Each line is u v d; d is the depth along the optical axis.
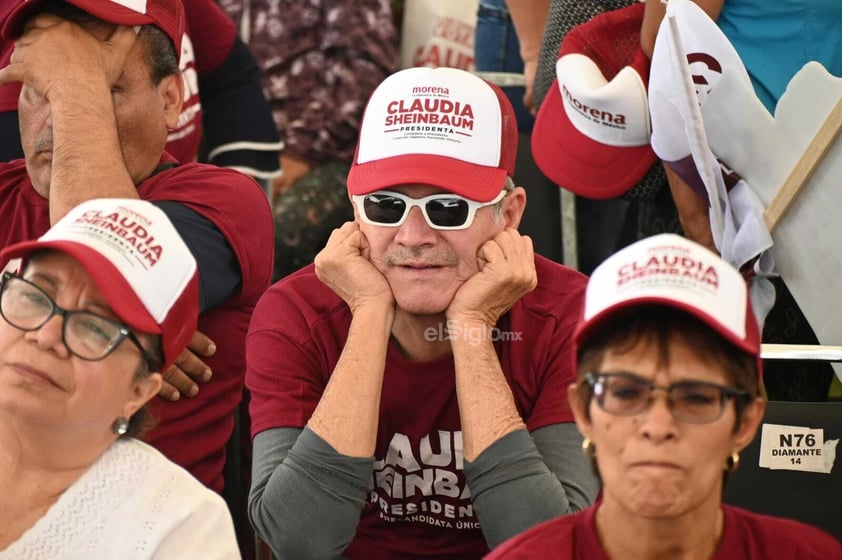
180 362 4.48
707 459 2.66
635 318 2.72
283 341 4.13
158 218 3.30
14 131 5.29
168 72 4.71
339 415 3.87
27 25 4.60
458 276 3.97
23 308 3.16
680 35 4.32
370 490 4.14
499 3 6.73
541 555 2.84
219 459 4.70
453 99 4.04
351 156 7.35
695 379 2.67
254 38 7.35
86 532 3.25
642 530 2.75
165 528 3.25
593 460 2.85
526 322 4.06
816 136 4.25
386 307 3.97
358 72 7.33
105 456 3.30
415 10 7.47
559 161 5.02
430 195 3.93
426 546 4.17
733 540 2.82
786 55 4.45
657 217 5.12
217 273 4.57
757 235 4.36
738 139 4.41
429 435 4.03
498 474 3.79
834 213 4.29
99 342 3.14
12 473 3.26
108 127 4.45
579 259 6.00
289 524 3.82
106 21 4.56
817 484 3.70
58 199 4.30
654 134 4.52
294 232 6.91
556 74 5.11
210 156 6.32
